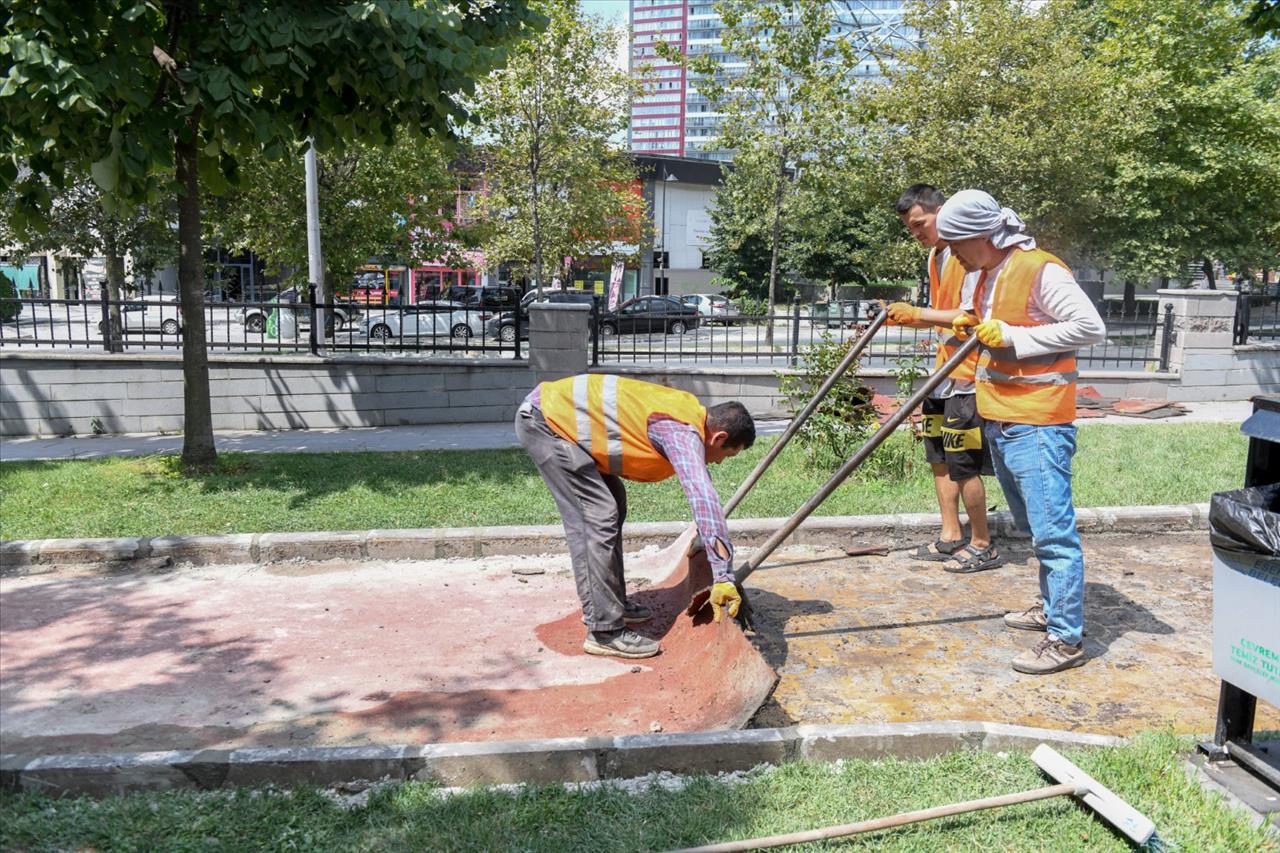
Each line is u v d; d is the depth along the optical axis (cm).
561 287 3008
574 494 430
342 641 461
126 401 1145
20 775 315
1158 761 316
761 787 311
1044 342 400
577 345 1195
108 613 502
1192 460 820
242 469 847
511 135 2180
